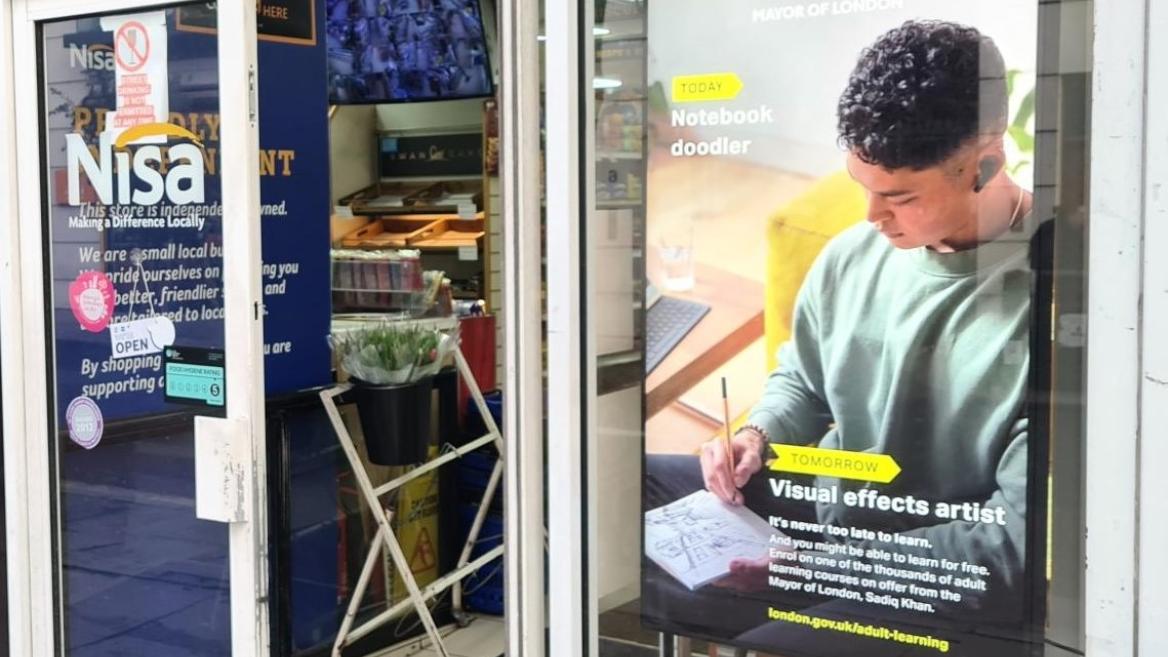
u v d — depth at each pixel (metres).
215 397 2.64
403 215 6.25
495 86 4.48
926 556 1.84
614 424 2.10
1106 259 1.64
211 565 2.77
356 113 6.48
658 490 2.07
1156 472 1.62
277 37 3.21
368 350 3.29
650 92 2.02
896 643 1.88
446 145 6.38
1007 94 1.73
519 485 2.17
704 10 1.96
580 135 2.08
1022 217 1.73
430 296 3.94
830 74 1.86
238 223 2.53
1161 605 1.62
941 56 1.77
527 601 2.18
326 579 3.46
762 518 1.98
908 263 1.83
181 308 2.69
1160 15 1.58
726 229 1.97
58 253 2.89
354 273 3.96
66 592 2.99
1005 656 1.79
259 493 2.59
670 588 2.07
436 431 3.90
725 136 1.96
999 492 1.78
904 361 1.84
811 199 1.90
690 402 2.03
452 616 4.02
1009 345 1.75
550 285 2.10
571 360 2.09
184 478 2.76
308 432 3.37
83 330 2.87
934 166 1.79
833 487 1.92
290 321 3.29
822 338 1.91
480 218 5.92
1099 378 1.66
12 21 2.87
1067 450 1.73
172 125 2.69
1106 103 1.63
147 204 2.73
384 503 3.69
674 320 2.04
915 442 1.84
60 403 2.93
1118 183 1.63
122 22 2.73
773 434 1.96
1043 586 1.75
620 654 2.12
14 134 2.90
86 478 2.92
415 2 4.47
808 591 1.95
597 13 2.05
